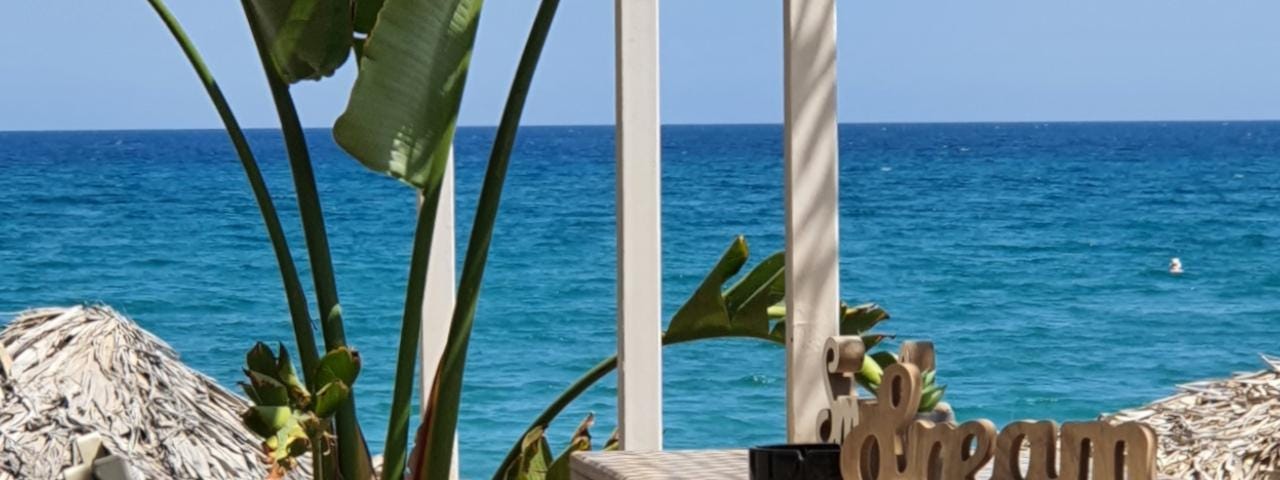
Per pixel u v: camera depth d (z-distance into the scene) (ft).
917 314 56.70
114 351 13.04
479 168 125.90
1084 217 85.25
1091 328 53.16
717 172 117.50
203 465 12.19
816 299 8.20
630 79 8.41
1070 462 4.71
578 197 92.02
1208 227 80.94
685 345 42.22
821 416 6.48
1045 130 253.44
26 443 11.68
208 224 77.77
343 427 9.52
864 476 5.69
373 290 57.82
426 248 9.41
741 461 7.00
